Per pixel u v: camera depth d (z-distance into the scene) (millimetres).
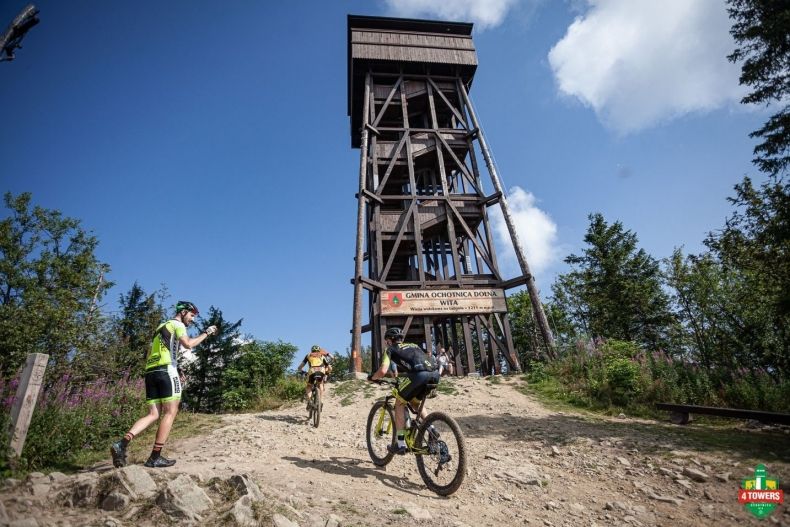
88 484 3326
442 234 23375
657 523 4254
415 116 26672
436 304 19125
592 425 8891
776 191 12953
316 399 9477
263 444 7031
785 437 6887
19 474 4312
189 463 5289
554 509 4586
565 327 36406
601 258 29531
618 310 28203
